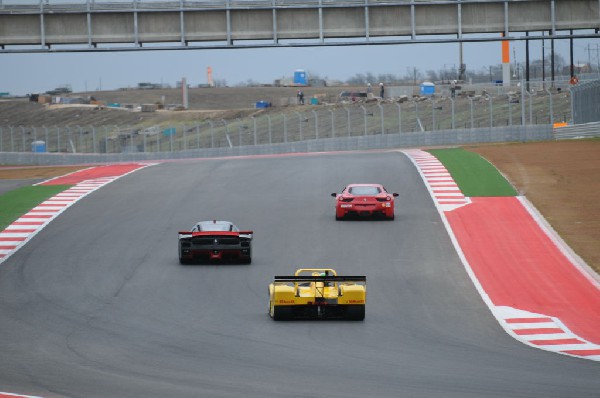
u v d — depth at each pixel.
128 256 62.03
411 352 34.19
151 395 25.83
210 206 84.31
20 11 101.69
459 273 55.97
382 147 168.75
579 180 93.31
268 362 31.67
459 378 28.58
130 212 81.94
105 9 101.62
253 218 77.38
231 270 56.34
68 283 53.22
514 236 67.69
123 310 44.84
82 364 31.34
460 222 73.62
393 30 102.06
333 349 34.56
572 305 47.50
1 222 77.50
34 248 65.94
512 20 101.25
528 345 37.00
